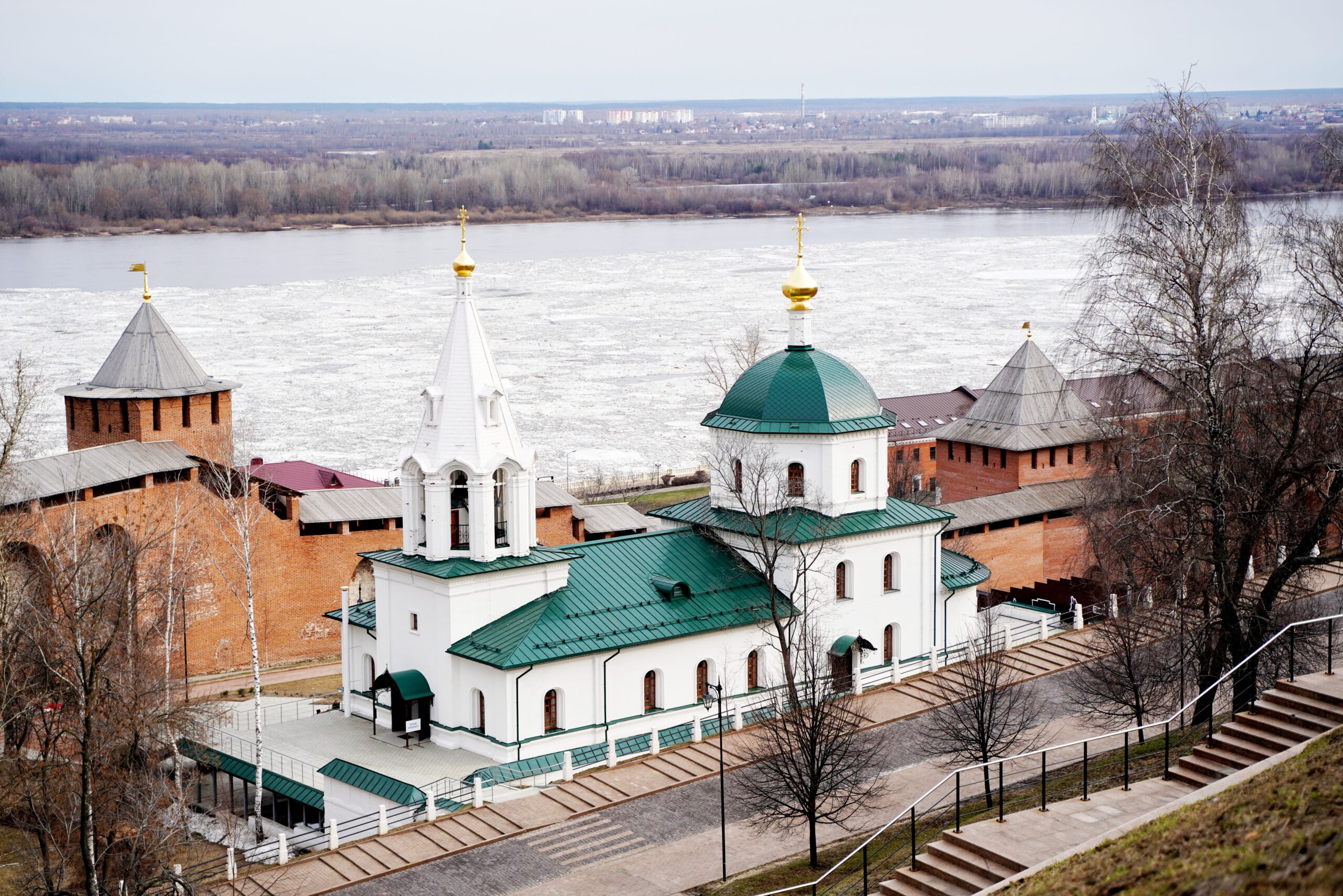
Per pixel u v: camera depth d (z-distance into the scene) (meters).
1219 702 62.69
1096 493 72.00
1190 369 61.94
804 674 67.94
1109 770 54.22
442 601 68.50
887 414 80.12
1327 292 64.81
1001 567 97.94
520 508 70.38
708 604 73.31
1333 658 57.41
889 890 44.34
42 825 57.25
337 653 95.62
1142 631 66.56
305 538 93.62
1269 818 34.25
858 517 78.06
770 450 77.62
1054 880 37.50
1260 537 68.50
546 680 67.25
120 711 60.44
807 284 78.75
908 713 73.31
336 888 57.19
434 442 69.12
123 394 88.25
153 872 59.81
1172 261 63.34
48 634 62.09
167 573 75.44
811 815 56.19
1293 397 63.44
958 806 48.81
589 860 58.91
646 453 156.25
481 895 56.25
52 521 75.31
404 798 63.03
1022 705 71.38
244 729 74.44
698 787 65.62
